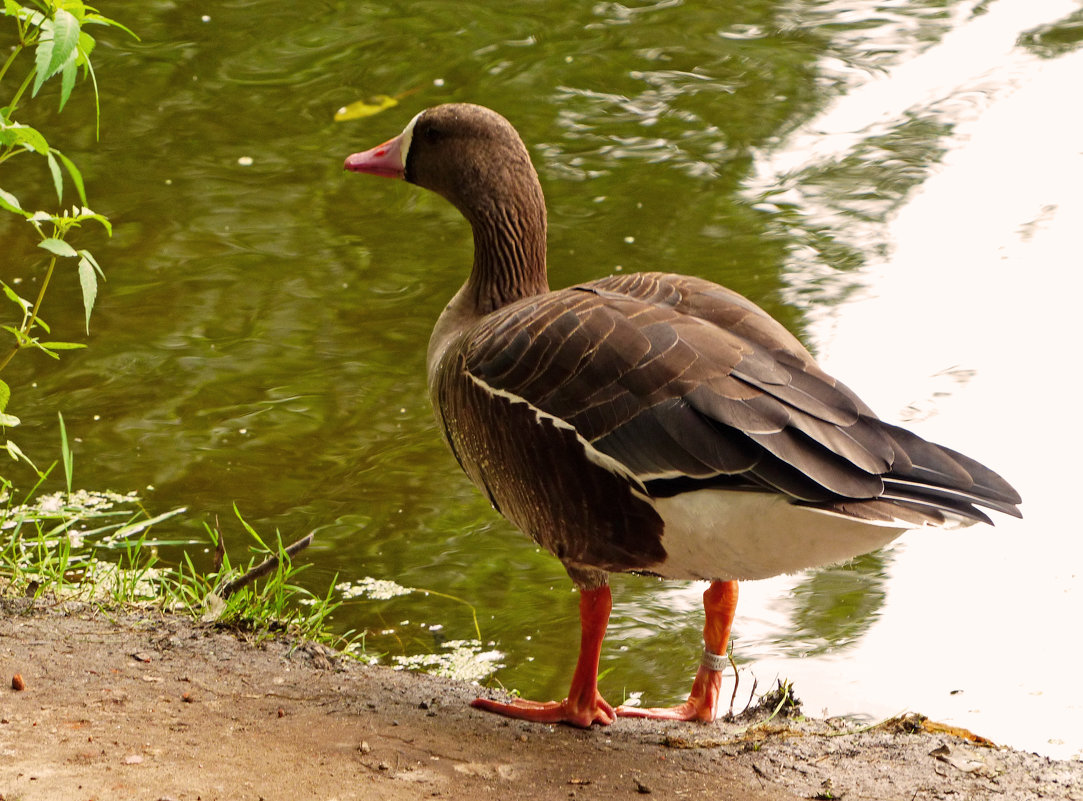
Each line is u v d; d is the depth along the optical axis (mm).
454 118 9359
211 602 9758
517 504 8305
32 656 8500
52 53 8203
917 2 23938
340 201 17859
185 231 16906
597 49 21938
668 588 11414
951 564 11602
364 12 23203
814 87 20766
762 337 7883
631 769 7625
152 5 23312
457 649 10297
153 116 19750
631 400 7539
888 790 7531
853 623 10734
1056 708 9430
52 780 6727
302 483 12625
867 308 15250
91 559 10594
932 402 13500
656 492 7539
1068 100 20016
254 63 21344
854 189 17938
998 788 7625
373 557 11586
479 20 22969
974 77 20969
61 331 14867
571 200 17734
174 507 12117
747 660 10203
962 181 18047
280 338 14922
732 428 7238
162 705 7914
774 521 7324
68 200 17516
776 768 7789
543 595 11164
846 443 7180
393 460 13055
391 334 15062
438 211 17812
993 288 15539
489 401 8141
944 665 10055
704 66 21438
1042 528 11898
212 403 13820
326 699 8312
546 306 8203
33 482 12391
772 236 16859
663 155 18859
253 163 18562
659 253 16453
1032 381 13789
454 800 6961
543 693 9719
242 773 7008
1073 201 17359
